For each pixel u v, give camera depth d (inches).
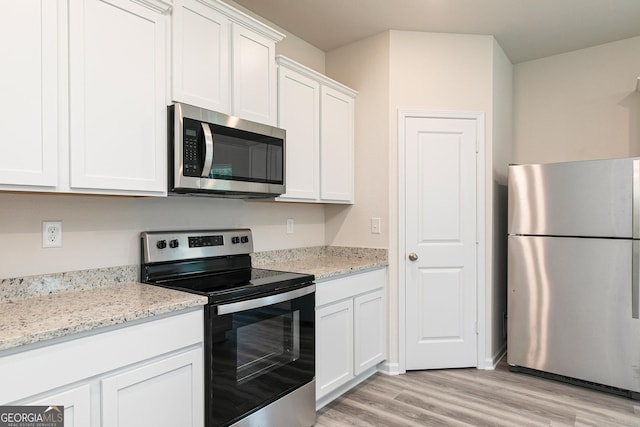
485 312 120.3
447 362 120.0
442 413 93.0
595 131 131.1
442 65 120.3
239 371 70.1
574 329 106.7
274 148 90.1
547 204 110.4
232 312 68.4
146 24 66.7
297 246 121.2
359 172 124.6
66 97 56.6
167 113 70.0
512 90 146.0
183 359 61.7
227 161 78.1
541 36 122.8
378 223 120.5
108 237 74.5
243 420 70.5
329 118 113.3
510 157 143.6
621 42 126.3
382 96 120.3
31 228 64.4
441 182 120.2
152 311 56.5
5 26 50.7
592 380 104.3
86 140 58.8
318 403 95.0
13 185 51.4
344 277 100.3
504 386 107.7
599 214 102.7
